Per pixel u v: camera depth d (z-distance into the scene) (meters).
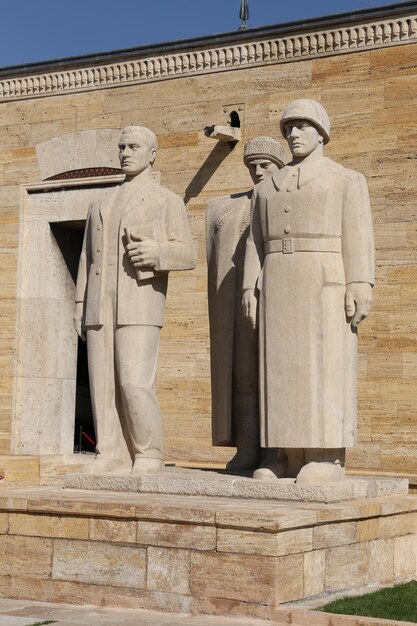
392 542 10.77
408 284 15.80
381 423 15.80
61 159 18.78
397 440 15.68
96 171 18.53
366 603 9.34
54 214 18.86
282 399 10.77
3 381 18.94
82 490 11.31
